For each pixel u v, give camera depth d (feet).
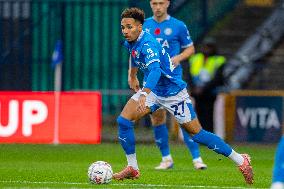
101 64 199.82
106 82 200.54
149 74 91.25
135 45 94.12
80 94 163.94
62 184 95.45
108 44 199.00
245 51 209.87
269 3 222.07
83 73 199.93
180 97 100.07
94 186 93.04
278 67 209.15
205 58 168.76
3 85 198.39
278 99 177.47
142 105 90.38
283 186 60.29
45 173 112.57
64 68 195.31
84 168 122.11
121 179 96.78
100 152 155.22
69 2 196.34
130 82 107.04
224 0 210.79
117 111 200.13
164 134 121.49
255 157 149.07
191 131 100.37
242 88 205.05
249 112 178.60
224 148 97.81
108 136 183.93
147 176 108.68
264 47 211.61
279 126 177.68
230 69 206.80
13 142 163.63
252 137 178.40
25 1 196.95
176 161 139.95
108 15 198.39
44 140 164.25
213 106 169.37
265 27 214.90
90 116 164.25
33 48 198.49
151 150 160.66
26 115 163.84
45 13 197.47
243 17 219.00
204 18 203.82
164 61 98.73
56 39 195.93
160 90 100.12
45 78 199.62
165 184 97.86
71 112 164.25
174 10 200.54
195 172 117.29
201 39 203.00
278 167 59.72
